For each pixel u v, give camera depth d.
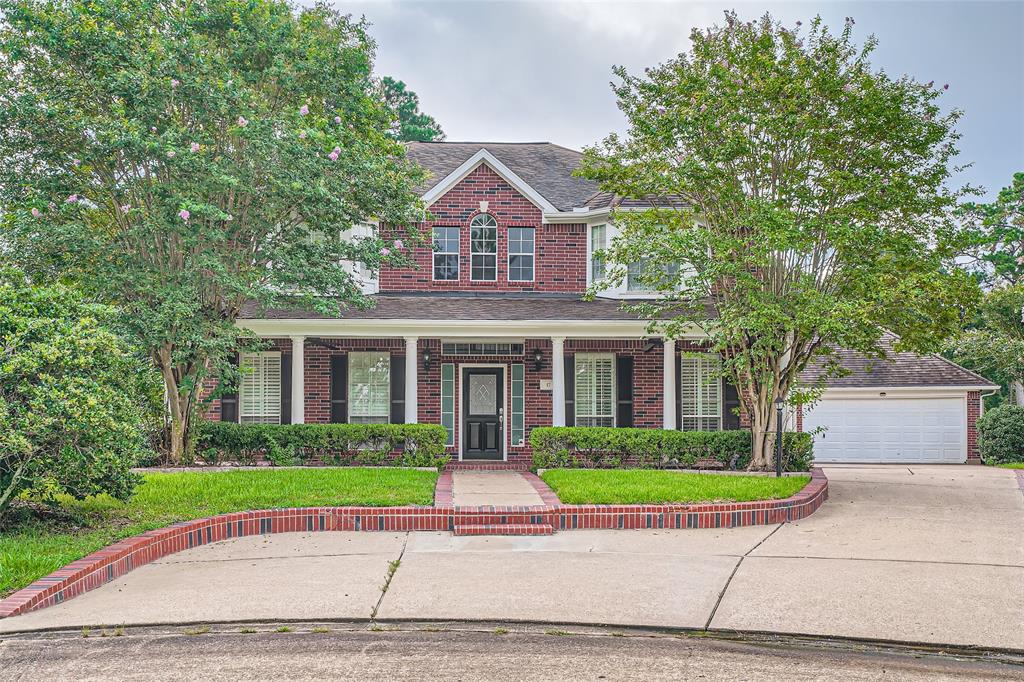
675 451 17.59
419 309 19.58
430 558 10.28
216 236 15.48
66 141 15.41
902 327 16.44
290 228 16.97
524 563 10.02
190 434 17.42
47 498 10.82
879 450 25.19
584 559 10.23
